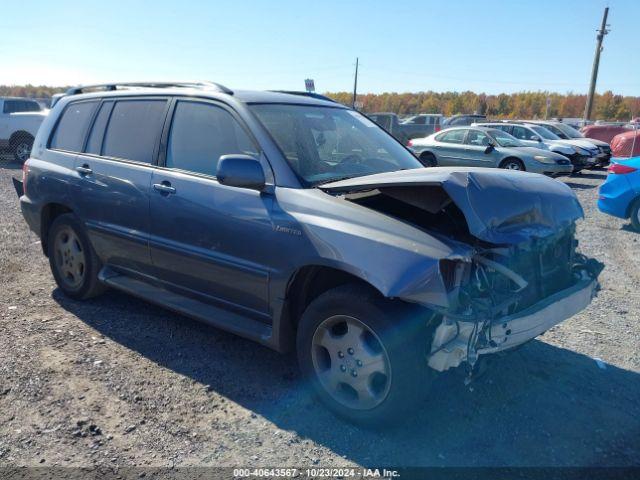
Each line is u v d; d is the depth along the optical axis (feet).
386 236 9.70
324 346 10.74
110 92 15.75
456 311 9.21
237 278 11.82
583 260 12.57
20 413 10.63
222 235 11.90
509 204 10.01
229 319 12.35
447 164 54.03
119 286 14.84
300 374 12.51
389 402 9.78
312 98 14.79
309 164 11.89
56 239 16.47
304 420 10.77
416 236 9.57
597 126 81.51
